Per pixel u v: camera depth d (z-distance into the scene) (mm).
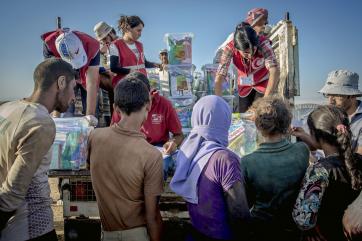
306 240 1842
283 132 1987
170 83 3889
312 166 1824
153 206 1956
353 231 1642
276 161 1944
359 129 2645
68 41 3164
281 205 1932
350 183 1740
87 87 3303
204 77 4246
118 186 1975
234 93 4562
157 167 1948
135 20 4223
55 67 1986
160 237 2020
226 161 1855
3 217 1816
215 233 1892
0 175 1898
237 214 1794
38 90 1966
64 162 2609
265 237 1960
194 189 1925
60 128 2676
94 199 2955
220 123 2000
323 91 2715
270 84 3520
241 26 3625
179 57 3904
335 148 1845
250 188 2016
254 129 2820
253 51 3588
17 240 1872
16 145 1819
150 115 3070
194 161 1962
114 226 2041
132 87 2008
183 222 2963
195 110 2059
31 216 1904
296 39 4051
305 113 2973
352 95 2629
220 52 4672
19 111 1858
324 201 1763
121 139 2004
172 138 3084
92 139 2137
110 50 4176
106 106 4336
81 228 2984
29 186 1899
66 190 2979
